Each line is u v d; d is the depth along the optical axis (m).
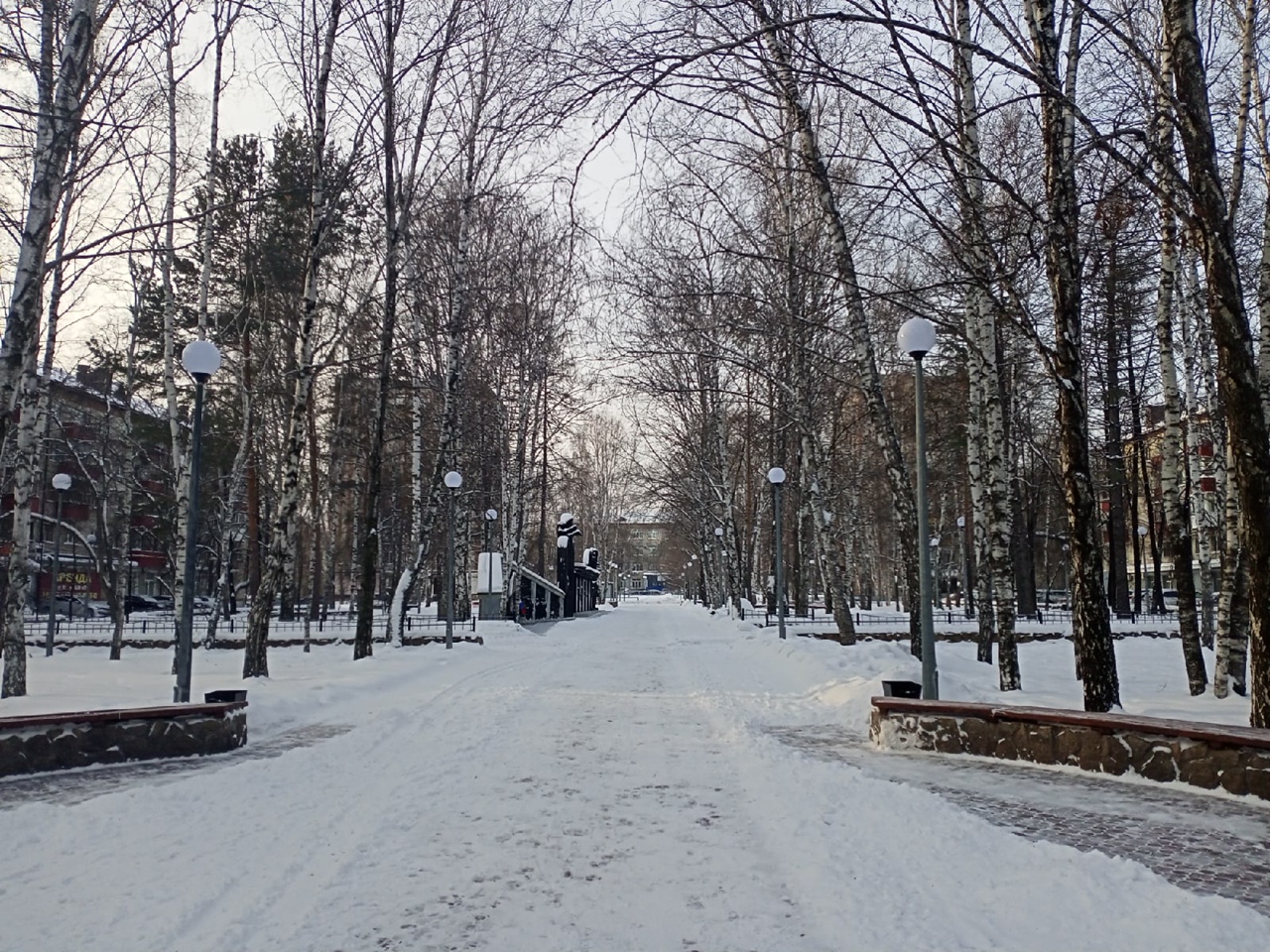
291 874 5.51
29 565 15.23
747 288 17.11
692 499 44.44
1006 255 13.29
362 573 22.67
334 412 37.03
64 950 4.31
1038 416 33.59
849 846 6.00
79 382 30.97
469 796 7.58
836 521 39.47
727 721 11.88
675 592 152.12
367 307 26.77
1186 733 8.02
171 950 4.32
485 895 5.16
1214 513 24.11
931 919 4.69
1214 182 8.77
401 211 23.80
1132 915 4.69
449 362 26.33
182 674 11.52
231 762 9.54
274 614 44.91
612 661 21.55
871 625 35.59
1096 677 10.16
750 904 5.01
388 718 12.00
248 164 25.81
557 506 73.50
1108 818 6.90
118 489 30.80
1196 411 21.38
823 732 11.37
